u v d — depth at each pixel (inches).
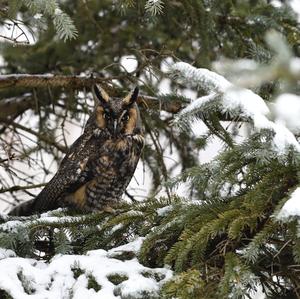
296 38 451.2
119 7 391.2
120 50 546.0
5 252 326.3
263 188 292.5
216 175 304.7
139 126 466.3
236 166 306.3
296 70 245.0
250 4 478.9
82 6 507.5
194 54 515.2
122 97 497.7
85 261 294.8
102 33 517.0
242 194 312.2
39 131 531.2
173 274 284.8
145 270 288.0
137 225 342.3
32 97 539.5
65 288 287.1
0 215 368.8
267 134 279.7
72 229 347.9
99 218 353.1
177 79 303.1
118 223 332.2
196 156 530.0
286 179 293.0
